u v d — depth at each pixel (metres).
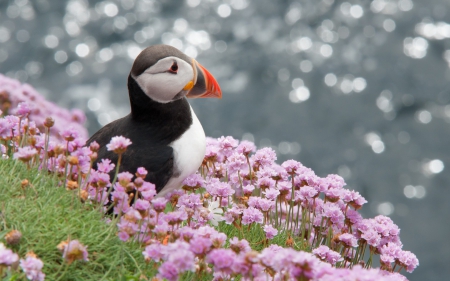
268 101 26.86
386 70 29.06
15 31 31.64
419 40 31.28
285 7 34.41
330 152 23.84
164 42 31.70
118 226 3.99
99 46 31.00
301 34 32.09
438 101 26.81
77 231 4.08
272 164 5.46
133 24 33.06
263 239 4.93
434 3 34.22
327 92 27.52
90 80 27.72
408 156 23.48
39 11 33.62
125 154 4.92
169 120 5.01
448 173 22.41
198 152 5.11
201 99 26.59
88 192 4.54
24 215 4.09
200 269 3.94
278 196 5.48
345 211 5.02
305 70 29.00
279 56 30.14
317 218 5.11
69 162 4.27
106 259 4.03
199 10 34.56
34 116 6.79
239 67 29.44
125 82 27.67
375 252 4.95
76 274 3.88
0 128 4.62
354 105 26.55
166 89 4.90
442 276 17.41
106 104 25.92
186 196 4.59
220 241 3.71
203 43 31.59
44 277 3.64
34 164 4.86
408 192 21.53
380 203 21.09
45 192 4.43
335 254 4.36
